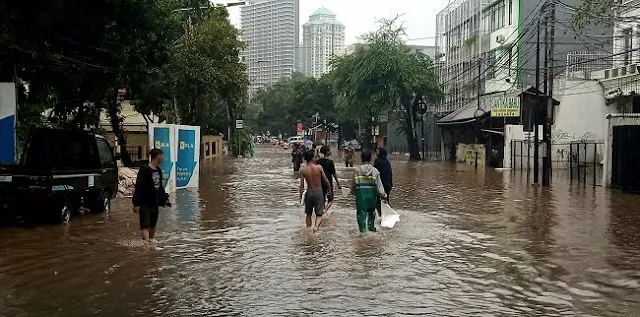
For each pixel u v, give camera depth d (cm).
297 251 1068
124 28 1708
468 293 798
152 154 1170
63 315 691
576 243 1164
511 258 1021
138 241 1152
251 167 3884
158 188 1166
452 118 4659
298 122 8994
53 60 1554
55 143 1491
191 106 3653
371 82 4947
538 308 731
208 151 5491
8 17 1349
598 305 745
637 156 2145
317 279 867
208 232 1269
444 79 6256
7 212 1403
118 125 2858
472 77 5284
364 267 945
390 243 1150
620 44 3158
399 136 6975
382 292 800
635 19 2533
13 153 1470
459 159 4647
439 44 6719
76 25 1590
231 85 3697
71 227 1313
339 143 8625
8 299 754
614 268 948
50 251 1052
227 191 2200
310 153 1298
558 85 3491
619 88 3234
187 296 775
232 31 3794
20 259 986
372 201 1255
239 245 1122
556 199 1964
